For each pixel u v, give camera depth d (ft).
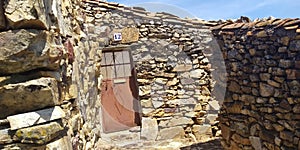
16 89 4.32
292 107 10.72
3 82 4.26
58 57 5.51
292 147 10.74
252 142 13.84
